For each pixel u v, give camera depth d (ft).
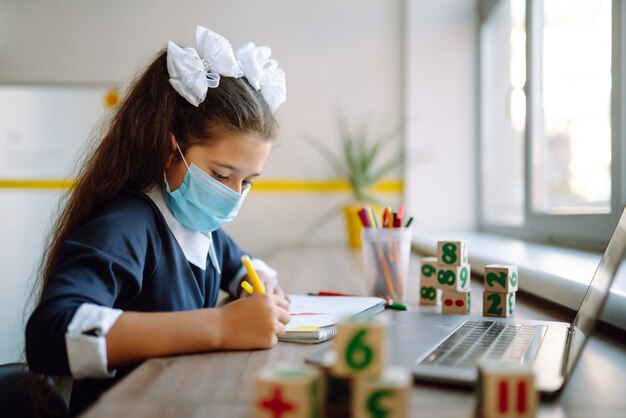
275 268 6.22
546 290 3.72
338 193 10.34
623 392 1.93
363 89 10.36
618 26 4.99
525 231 7.61
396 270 3.93
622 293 2.82
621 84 4.96
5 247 10.31
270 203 10.33
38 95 10.30
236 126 3.15
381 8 10.34
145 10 10.32
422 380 1.92
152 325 2.36
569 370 1.93
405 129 10.13
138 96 3.32
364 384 1.45
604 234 5.26
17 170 10.31
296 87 10.35
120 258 2.71
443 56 9.99
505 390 1.57
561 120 6.86
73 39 10.30
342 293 4.03
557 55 6.98
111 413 1.67
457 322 3.01
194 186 3.22
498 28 9.39
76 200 3.27
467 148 10.02
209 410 1.69
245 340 2.46
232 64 3.30
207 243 3.53
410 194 10.03
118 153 3.26
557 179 7.04
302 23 10.35
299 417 1.47
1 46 10.28
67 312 2.31
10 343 10.27
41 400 3.16
